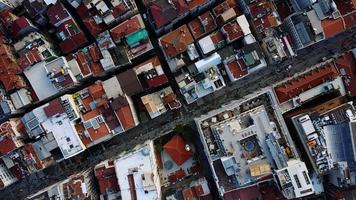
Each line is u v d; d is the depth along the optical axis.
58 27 114.06
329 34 108.44
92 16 112.75
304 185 101.25
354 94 110.00
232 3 111.25
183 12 110.19
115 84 111.44
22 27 111.06
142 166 107.81
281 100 110.81
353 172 105.00
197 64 109.88
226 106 112.75
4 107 109.69
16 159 112.81
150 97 113.69
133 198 107.25
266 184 109.94
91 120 110.94
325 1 105.44
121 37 111.56
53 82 110.06
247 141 106.25
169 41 110.69
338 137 104.88
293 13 110.81
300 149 111.50
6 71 109.50
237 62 109.94
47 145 111.25
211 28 111.50
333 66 110.62
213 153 108.75
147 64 112.25
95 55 111.62
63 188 108.38
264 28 109.75
